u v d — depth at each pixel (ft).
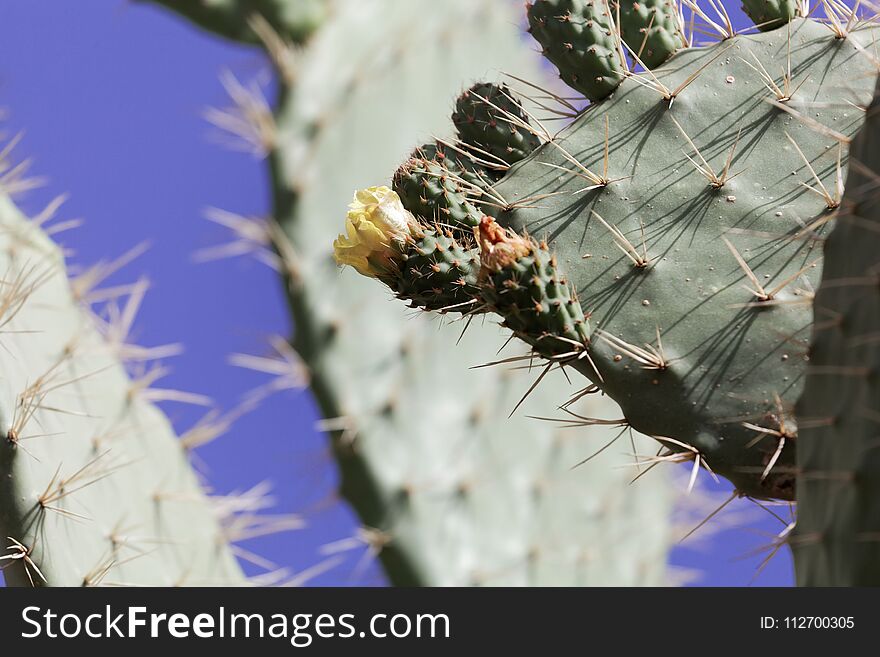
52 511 5.94
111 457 6.23
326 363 7.04
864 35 5.74
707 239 5.61
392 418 7.07
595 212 5.65
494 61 8.09
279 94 7.27
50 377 6.15
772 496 5.51
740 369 5.52
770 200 5.63
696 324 5.56
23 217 6.39
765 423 5.49
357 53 7.52
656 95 5.72
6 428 5.89
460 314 5.67
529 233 5.65
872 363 5.18
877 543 5.16
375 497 7.03
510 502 7.19
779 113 5.68
